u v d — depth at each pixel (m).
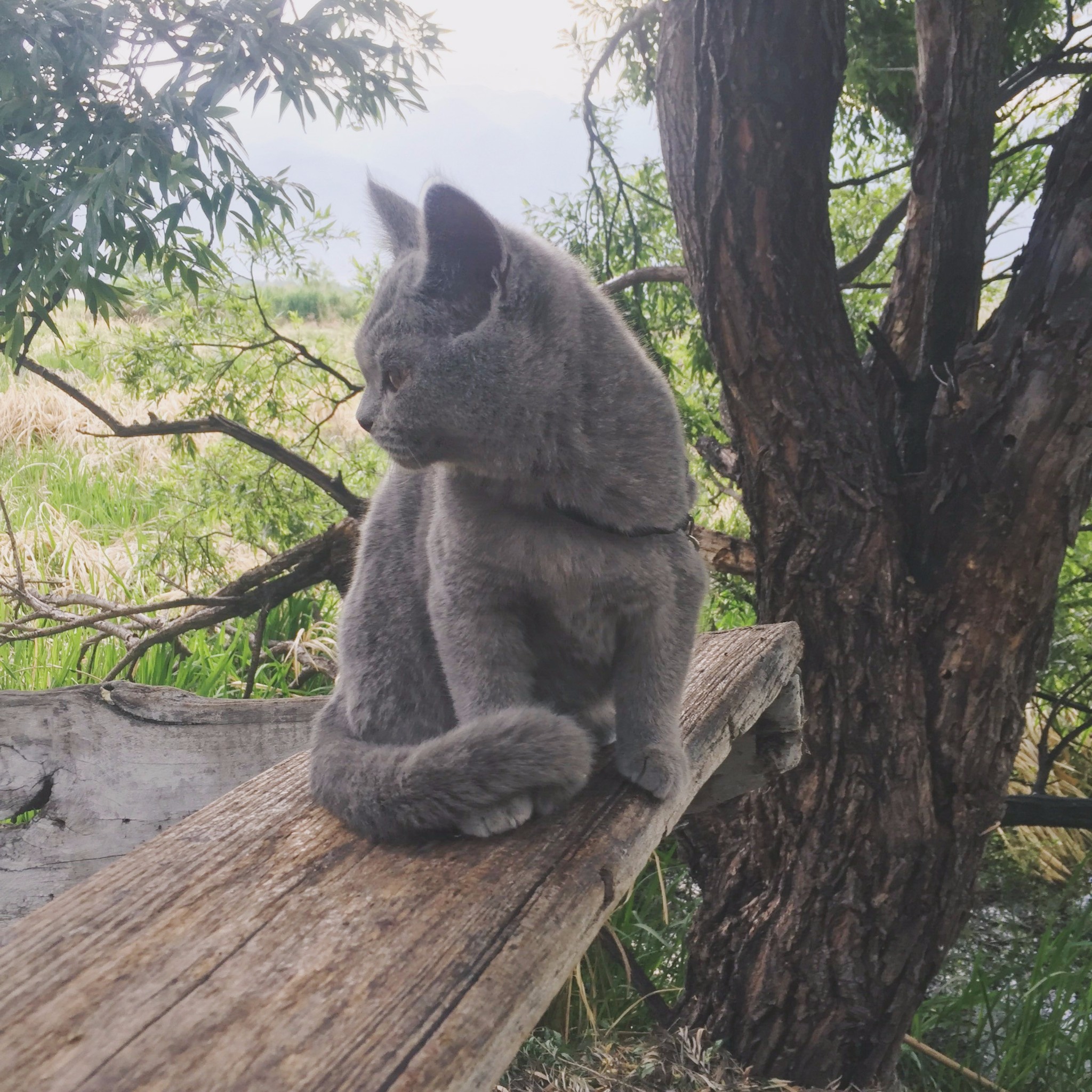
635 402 0.57
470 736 0.51
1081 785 1.72
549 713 0.54
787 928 1.01
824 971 1.00
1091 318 0.85
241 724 0.94
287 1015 0.37
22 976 0.39
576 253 1.61
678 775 0.58
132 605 1.57
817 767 0.98
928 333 1.04
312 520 1.58
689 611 0.60
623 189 1.56
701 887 1.20
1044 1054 1.17
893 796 0.96
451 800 0.50
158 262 1.01
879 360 1.11
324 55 0.91
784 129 0.91
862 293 1.67
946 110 1.00
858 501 0.95
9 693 0.88
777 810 1.01
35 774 0.88
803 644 0.97
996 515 0.90
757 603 1.04
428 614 0.63
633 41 1.42
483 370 0.55
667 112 1.04
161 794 0.91
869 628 0.95
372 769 0.52
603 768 0.60
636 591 0.58
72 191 0.81
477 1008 0.38
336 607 1.72
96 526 2.00
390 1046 0.36
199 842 0.50
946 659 0.93
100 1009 0.37
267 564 1.36
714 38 0.91
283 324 1.97
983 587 0.92
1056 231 0.88
